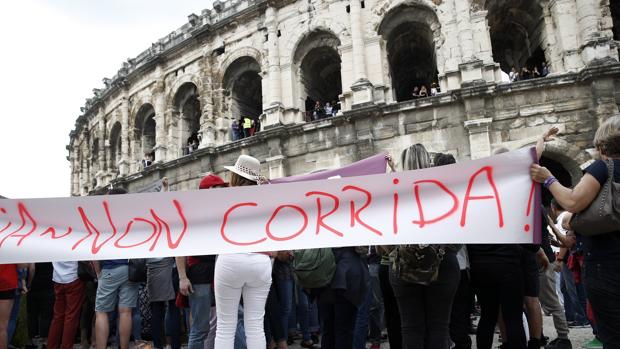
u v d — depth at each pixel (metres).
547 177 5.51
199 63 33.53
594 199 4.66
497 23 27.14
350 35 26.39
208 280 7.82
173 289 9.48
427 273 5.29
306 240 6.31
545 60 25.16
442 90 23.66
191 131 35.91
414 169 6.47
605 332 4.63
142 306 12.04
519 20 26.30
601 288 4.60
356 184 6.41
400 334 7.55
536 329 7.27
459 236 5.72
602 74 20.14
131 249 6.73
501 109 21.88
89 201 7.04
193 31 33.12
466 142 22.25
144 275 8.86
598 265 4.66
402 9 25.72
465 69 22.45
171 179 31.89
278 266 10.09
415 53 30.36
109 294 8.73
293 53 28.48
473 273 6.57
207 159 29.58
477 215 5.82
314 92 30.67
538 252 7.64
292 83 28.16
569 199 4.86
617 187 4.54
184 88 35.12
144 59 37.94
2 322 8.09
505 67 31.41
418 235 5.82
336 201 6.42
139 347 9.43
